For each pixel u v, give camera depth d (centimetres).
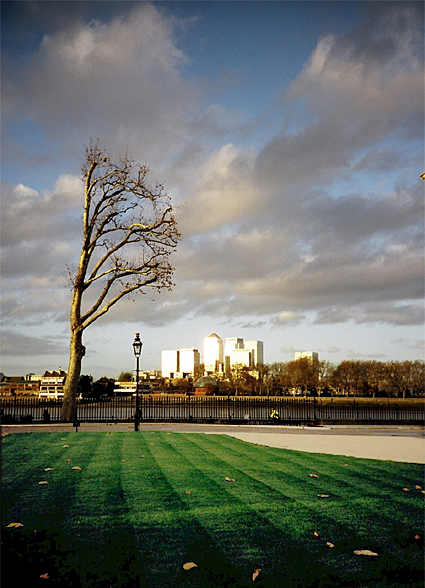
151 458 1494
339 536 791
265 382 15162
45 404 4316
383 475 1311
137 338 2789
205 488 1095
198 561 680
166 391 11269
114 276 3334
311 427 3225
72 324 3247
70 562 668
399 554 718
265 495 1047
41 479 1152
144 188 3344
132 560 679
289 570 656
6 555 683
